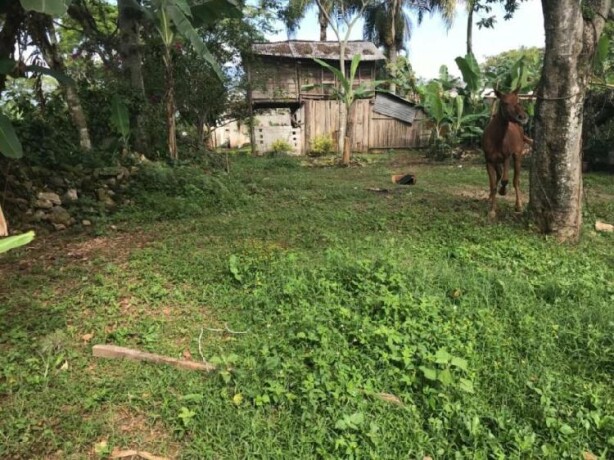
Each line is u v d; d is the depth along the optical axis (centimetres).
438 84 1714
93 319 362
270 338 335
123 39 930
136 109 904
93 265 479
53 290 416
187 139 1246
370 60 1966
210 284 427
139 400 272
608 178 1094
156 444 243
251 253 493
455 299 394
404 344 312
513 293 402
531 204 606
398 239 568
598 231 642
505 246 533
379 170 1346
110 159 796
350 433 245
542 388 279
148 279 434
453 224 637
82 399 272
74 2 881
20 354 312
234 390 279
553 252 527
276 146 1891
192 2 950
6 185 600
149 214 682
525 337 337
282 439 245
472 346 319
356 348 316
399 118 1984
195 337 342
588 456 235
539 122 580
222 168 1177
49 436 245
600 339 331
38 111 792
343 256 475
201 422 254
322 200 838
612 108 1188
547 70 561
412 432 248
